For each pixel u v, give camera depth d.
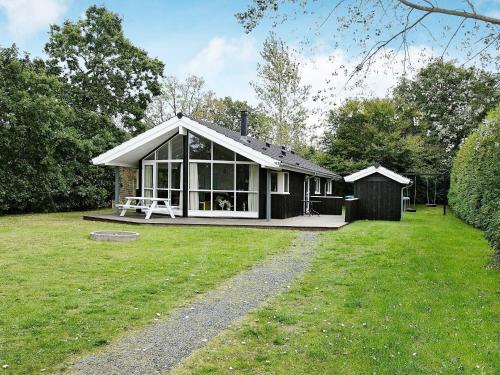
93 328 5.02
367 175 18.47
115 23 25.94
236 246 10.41
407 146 31.48
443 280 7.32
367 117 33.91
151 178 18.45
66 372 3.97
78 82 25.44
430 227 15.44
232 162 16.75
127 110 26.45
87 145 21.64
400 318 5.42
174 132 16.91
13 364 4.09
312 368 4.08
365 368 4.05
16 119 17.59
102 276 7.38
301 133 32.59
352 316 5.55
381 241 11.45
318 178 25.17
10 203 19.12
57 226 14.45
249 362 4.21
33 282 6.91
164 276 7.47
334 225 14.22
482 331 5.01
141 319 5.39
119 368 4.07
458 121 12.22
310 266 8.49
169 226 14.50
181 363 4.19
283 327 5.19
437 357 4.29
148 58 26.80
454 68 11.35
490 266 8.43
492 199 12.98
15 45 18.67
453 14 7.37
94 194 23.30
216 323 5.30
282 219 16.88
